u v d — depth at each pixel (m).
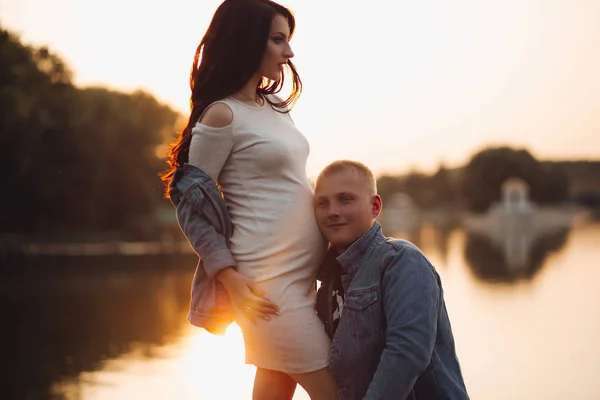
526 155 113.81
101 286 22.27
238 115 3.10
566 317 13.99
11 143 30.31
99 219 48.28
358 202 2.99
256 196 3.11
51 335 13.13
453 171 137.88
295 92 3.39
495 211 91.44
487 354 10.45
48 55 31.91
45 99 32.16
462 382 2.91
